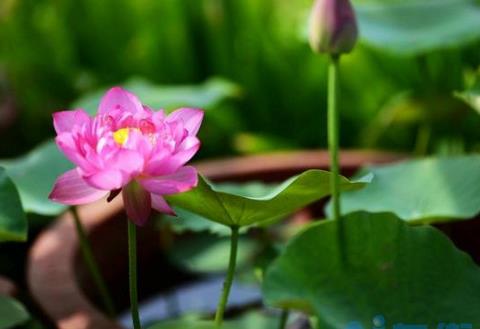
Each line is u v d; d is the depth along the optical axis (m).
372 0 2.51
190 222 2.02
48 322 2.02
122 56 3.27
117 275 2.27
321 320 1.78
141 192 1.74
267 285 1.81
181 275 2.37
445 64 2.63
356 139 2.95
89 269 2.19
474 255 2.26
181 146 1.74
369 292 1.83
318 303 1.80
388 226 1.85
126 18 3.28
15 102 2.95
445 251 1.85
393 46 2.29
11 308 1.92
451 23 2.35
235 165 2.36
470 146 2.62
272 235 2.29
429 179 2.03
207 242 2.30
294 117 3.04
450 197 1.99
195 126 1.78
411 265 1.84
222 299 1.87
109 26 3.30
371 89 2.90
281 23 3.07
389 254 1.85
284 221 2.36
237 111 3.04
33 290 2.06
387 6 2.41
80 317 1.99
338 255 1.84
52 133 3.23
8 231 1.81
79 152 1.72
